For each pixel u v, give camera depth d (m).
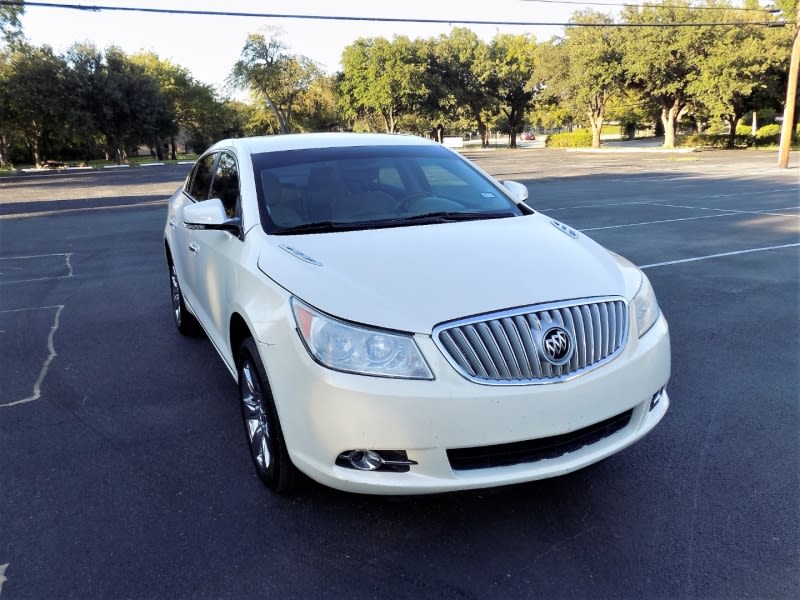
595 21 41.84
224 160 4.53
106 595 2.51
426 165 4.29
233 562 2.68
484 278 2.80
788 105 24.91
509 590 2.48
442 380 2.50
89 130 48.84
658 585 2.49
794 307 6.31
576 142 60.69
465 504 3.06
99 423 4.06
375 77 59.16
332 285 2.75
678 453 3.51
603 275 3.00
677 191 17.66
